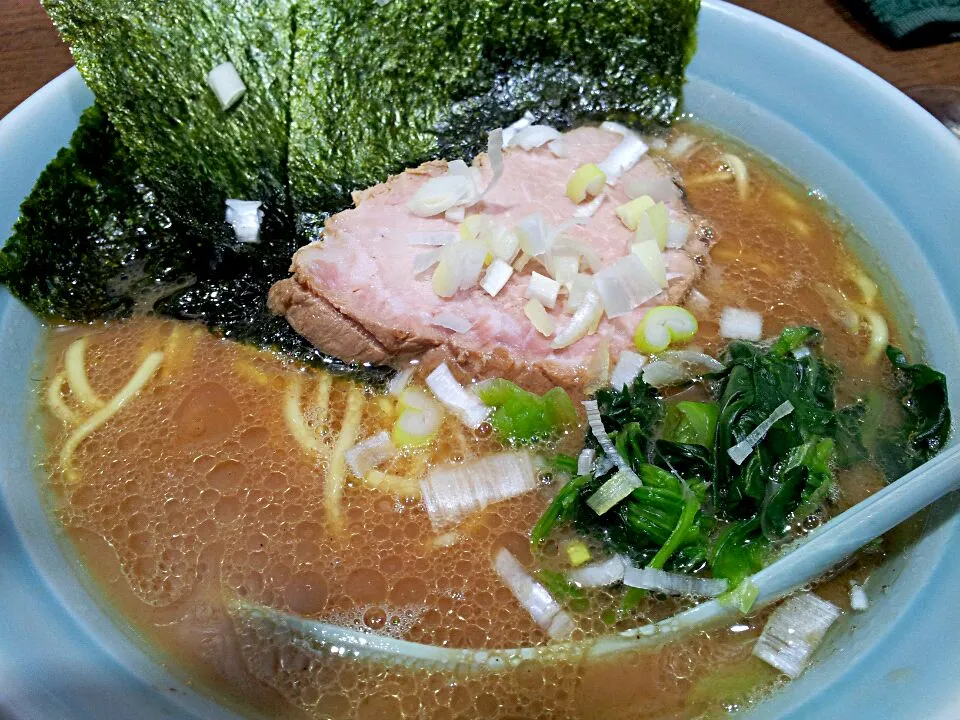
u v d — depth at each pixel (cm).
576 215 15
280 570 12
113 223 14
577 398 13
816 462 11
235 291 14
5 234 13
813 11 20
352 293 13
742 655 11
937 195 14
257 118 15
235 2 14
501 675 11
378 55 15
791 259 15
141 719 9
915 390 13
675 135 17
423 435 13
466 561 12
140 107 14
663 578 11
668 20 16
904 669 10
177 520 12
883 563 11
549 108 17
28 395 13
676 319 14
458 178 15
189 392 13
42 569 11
